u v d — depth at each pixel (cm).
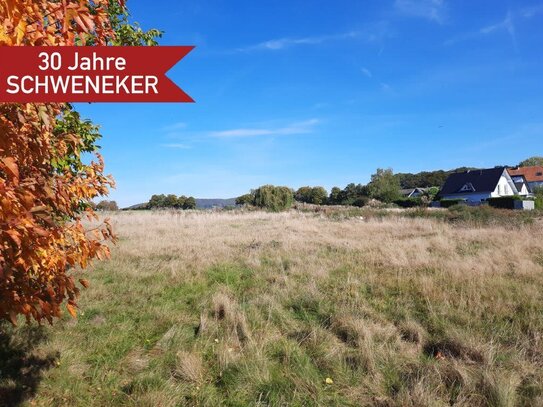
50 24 178
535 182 6956
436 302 586
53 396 369
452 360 409
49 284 212
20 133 197
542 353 415
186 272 805
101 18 200
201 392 372
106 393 374
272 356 440
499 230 1364
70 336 490
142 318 555
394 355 424
